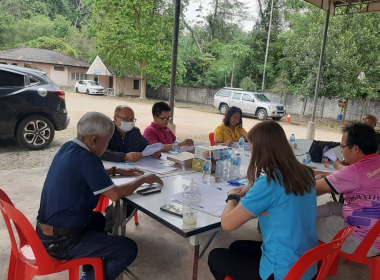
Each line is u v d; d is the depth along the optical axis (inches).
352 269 114.0
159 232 131.6
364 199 85.5
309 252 55.5
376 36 558.6
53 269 68.9
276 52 1013.2
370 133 86.6
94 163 73.7
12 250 75.4
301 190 60.0
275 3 1067.9
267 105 604.7
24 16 1774.1
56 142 282.8
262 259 63.8
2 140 277.1
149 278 100.7
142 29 837.2
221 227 69.7
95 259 74.7
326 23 345.7
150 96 1117.1
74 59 1165.7
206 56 1090.1
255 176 64.9
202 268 108.4
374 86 570.6
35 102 239.9
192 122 507.8
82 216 74.8
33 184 174.6
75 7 2110.0
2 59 994.7
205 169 96.6
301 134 463.5
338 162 124.3
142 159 123.0
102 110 566.9
